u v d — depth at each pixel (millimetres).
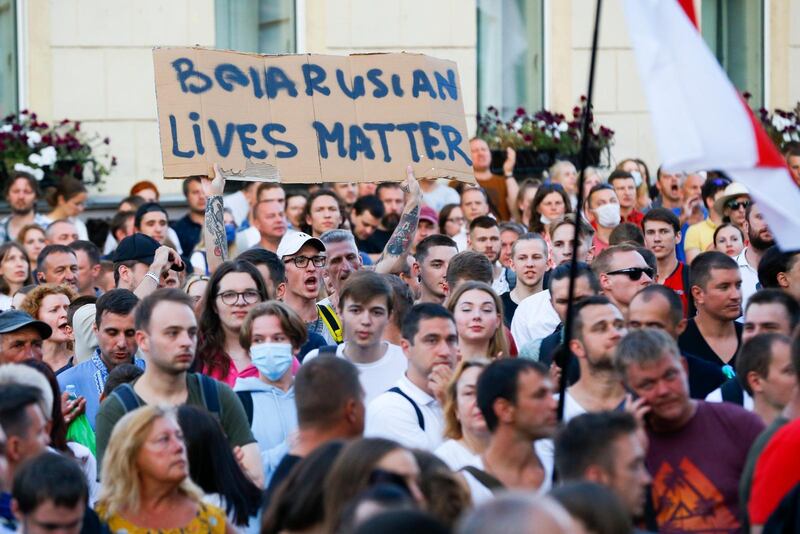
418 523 7516
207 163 18844
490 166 31516
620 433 10461
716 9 36031
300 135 19391
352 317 15617
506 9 33625
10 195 26312
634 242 21000
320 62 19703
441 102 20047
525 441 11828
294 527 9773
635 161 29391
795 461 10633
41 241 24000
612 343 13461
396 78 19922
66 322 17812
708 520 11992
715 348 16734
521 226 23719
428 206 25328
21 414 11586
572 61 34125
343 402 11500
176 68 18984
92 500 14281
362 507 8398
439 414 14289
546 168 32125
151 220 24188
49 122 29703
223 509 12617
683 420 12180
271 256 17750
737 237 22188
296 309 18344
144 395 13938
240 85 19250
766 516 10703
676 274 20938
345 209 25938
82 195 27109
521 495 7105
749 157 11188
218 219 18812
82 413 15430
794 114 34281
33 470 10711
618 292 17250
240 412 14070
